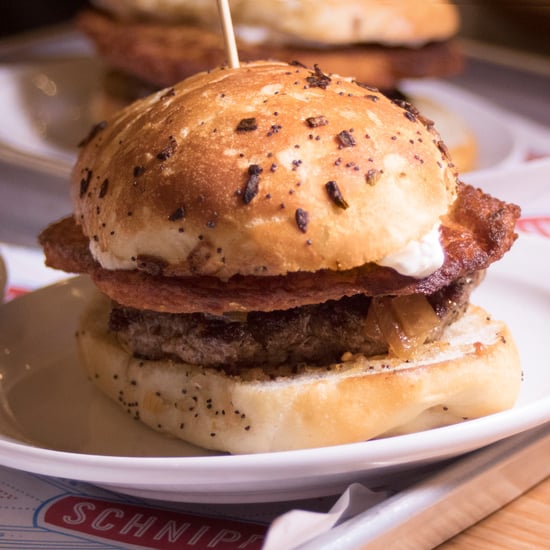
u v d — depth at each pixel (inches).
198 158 15.0
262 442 15.3
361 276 15.1
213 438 15.7
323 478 14.6
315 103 15.4
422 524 14.3
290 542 13.6
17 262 22.3
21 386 17.7
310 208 14.7
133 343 16.5
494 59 41.1
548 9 46.9
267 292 15.0
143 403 16.3
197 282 15.2
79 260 16.2
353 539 13.7
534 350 17.5
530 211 23.6
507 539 14.7
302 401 15.2
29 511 15.4
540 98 36.3
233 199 14.8
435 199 15.3
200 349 15.7
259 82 15.8
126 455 16.1
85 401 17.2
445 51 30.0
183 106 15.7
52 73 36.7
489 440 14.6
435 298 15.9
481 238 15.8
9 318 18.8
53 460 14.4
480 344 15.8
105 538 14.9
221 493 14.9
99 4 32.8
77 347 17.7
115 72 31.8
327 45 28.2
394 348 15.7
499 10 47.8
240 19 28.0
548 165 23.6
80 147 17.2
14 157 28.3
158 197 15.1
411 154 15.3
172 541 14.9
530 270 19.1
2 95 34.9
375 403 15.2
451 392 15.4
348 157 15.0
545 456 15.4
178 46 28.5
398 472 15.0
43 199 26.0
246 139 15.0
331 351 15.9
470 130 31.4
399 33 28.5
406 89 34.0
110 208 15.5
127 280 15.4
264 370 15.8
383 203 14.9
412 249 15.0
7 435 16.4
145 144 15.5
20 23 50.6
